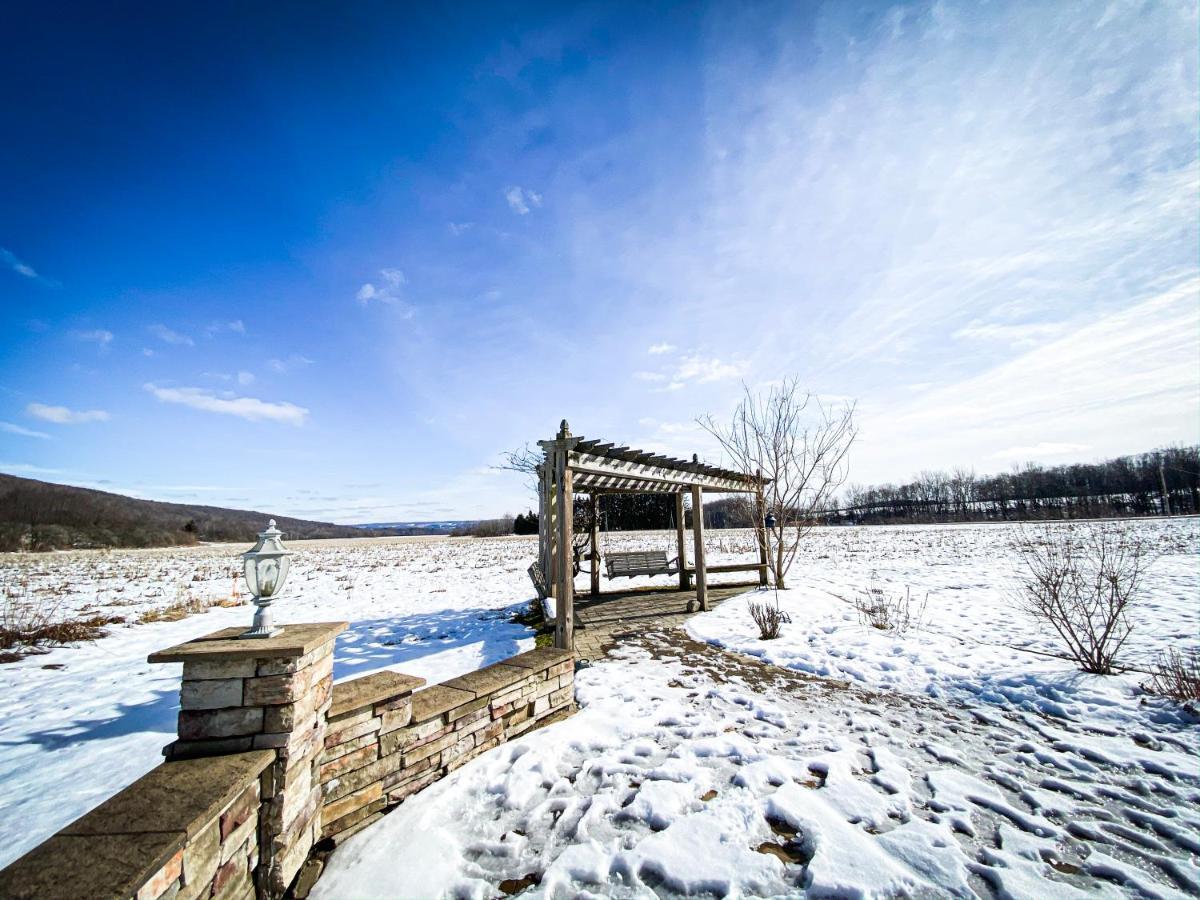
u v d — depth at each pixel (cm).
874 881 220
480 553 2419
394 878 232
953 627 674
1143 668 492
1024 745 354
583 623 785
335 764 260
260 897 209
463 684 353
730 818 270
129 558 2486
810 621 720
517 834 264
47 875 132
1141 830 257
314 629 256
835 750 350
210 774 191
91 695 507
